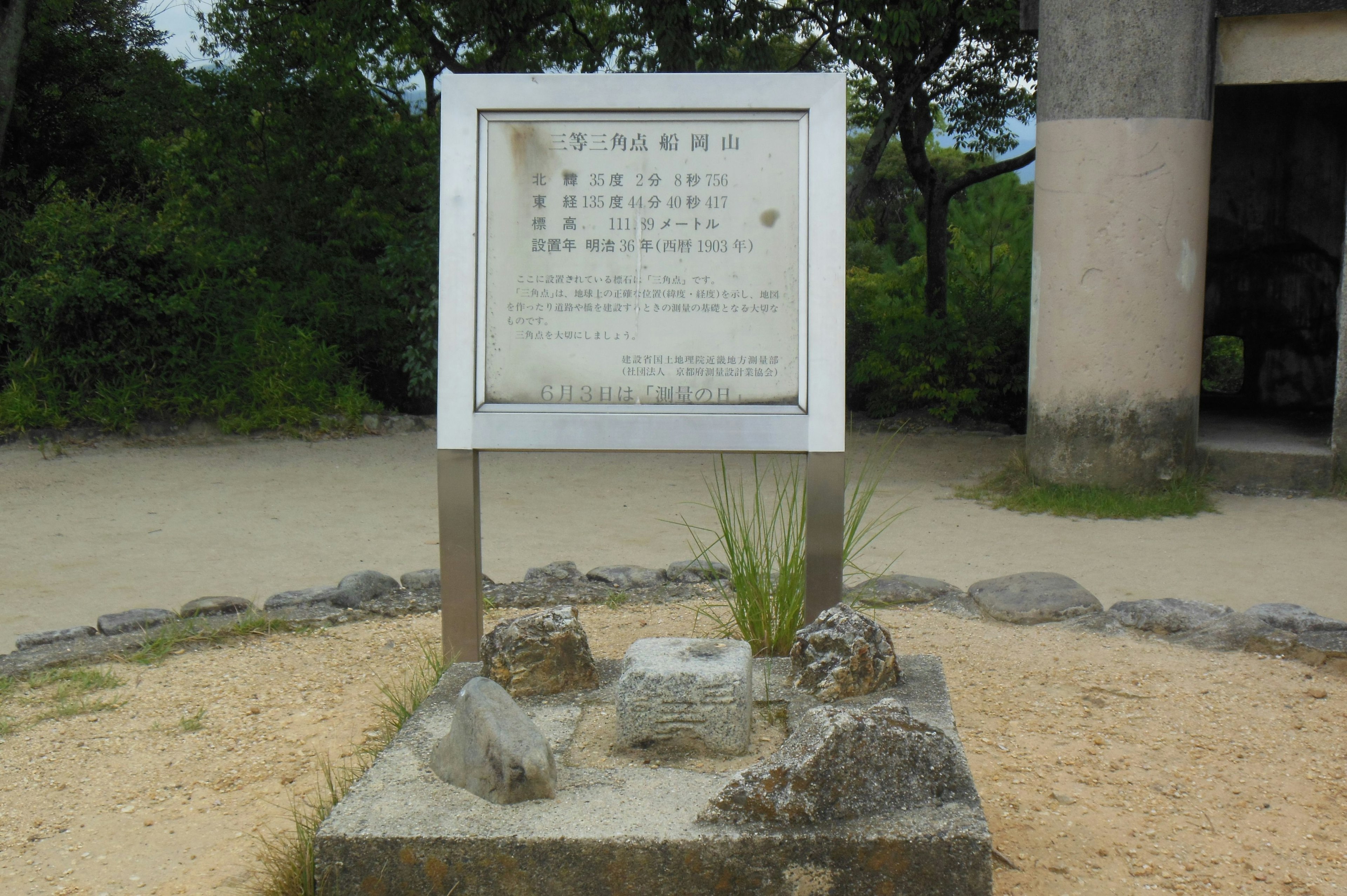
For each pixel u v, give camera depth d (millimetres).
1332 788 2863
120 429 10047
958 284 14297
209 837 2656
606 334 3488
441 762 2436
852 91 15055
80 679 3830
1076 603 4434
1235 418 10031
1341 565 5824
